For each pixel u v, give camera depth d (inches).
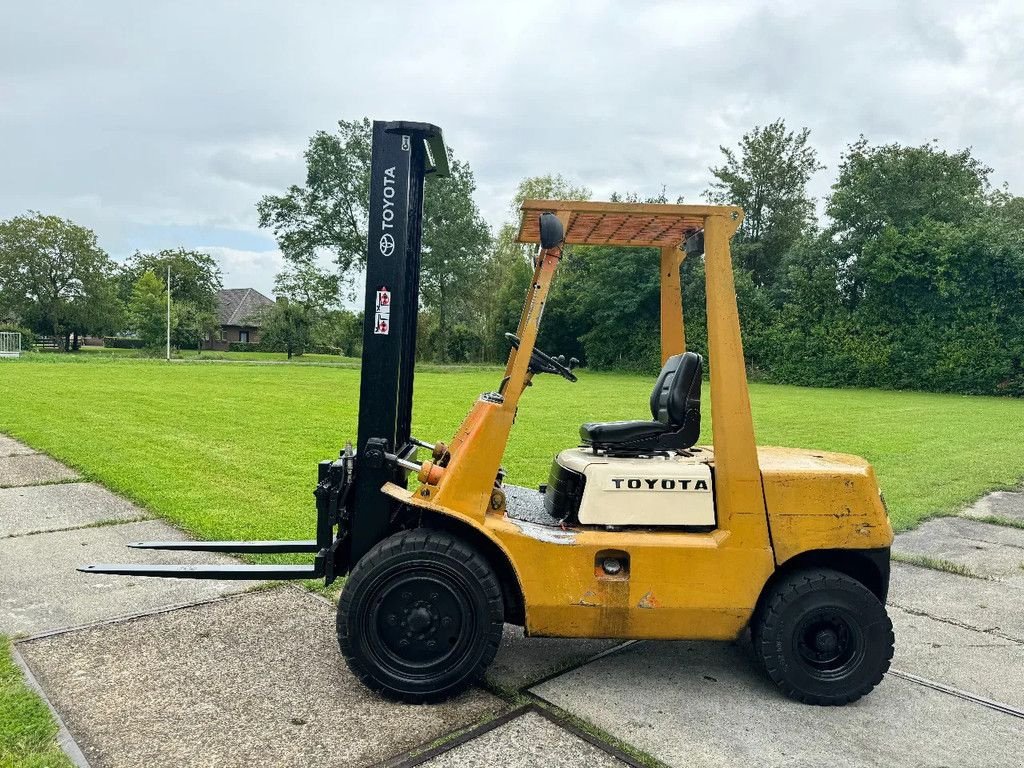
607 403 757.3
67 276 2456.9
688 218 149.2
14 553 224.8
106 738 123.0
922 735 131.3
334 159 1942.7
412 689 135.6
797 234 1626.5
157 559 219.9
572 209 144.6
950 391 1192.8
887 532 145.6
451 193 1955.0
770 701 143.0
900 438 541.3
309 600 190.4
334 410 626.5
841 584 140.4
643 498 143.6
